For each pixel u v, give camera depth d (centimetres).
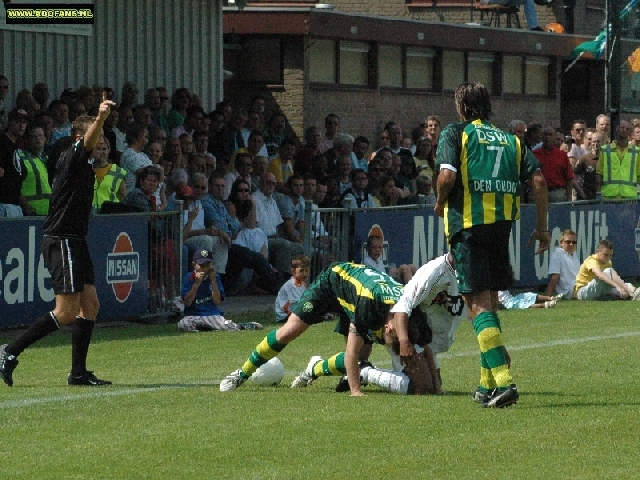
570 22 8169
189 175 4334
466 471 1692
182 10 5362
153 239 3641
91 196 2419
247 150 4688
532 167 2181
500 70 7200
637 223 5078
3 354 2400
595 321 3669
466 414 2092
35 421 2038
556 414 2092
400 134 5353
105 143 2450
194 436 1906
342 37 6175
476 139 2148
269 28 6006
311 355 2889
